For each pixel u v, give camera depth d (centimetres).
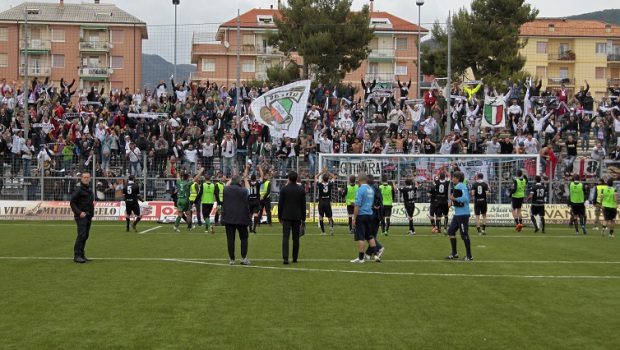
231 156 2880
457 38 4675
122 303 1041
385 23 6725
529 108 3331
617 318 965
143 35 6294
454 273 1374
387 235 2241
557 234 2323
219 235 2181
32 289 1155
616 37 6656
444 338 849
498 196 2772
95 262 1493
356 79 6488
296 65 4672
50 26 6016
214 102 3450
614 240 2095
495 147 3080
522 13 4734
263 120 2859
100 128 3023
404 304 1052
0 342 813
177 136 3039
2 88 3472
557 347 813
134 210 2297
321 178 2291
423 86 5966
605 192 2253
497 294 1142
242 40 6581
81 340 824
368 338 845
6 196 2822
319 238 2120
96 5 6444
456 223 1593
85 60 6122
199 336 846
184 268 1406
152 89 4803
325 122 3372
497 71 4659
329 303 1053
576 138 3200
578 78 6662
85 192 1489
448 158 2794
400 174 2803
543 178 2878
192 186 2414
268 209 2539
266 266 1448
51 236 2081
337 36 4575
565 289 1195
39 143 3081
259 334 858
